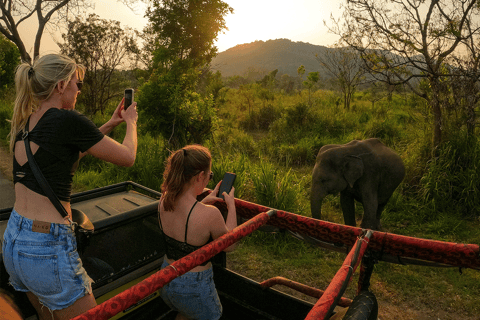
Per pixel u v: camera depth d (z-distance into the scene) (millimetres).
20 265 1476
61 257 1494
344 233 2109
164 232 1875
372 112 15086
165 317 2547
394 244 1956
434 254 1884
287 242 5258
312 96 19797
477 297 3990
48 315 1741
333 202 6859
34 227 1463
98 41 15062
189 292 1812
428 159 6992
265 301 2477
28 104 1519
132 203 2615
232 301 2617
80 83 1683
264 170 6316
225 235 1628
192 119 7941
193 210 1743
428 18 6562
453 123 6918
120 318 2363
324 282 4301
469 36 6434
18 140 1519
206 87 11102
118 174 7625
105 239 2279
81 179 7719
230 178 2129
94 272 2223
